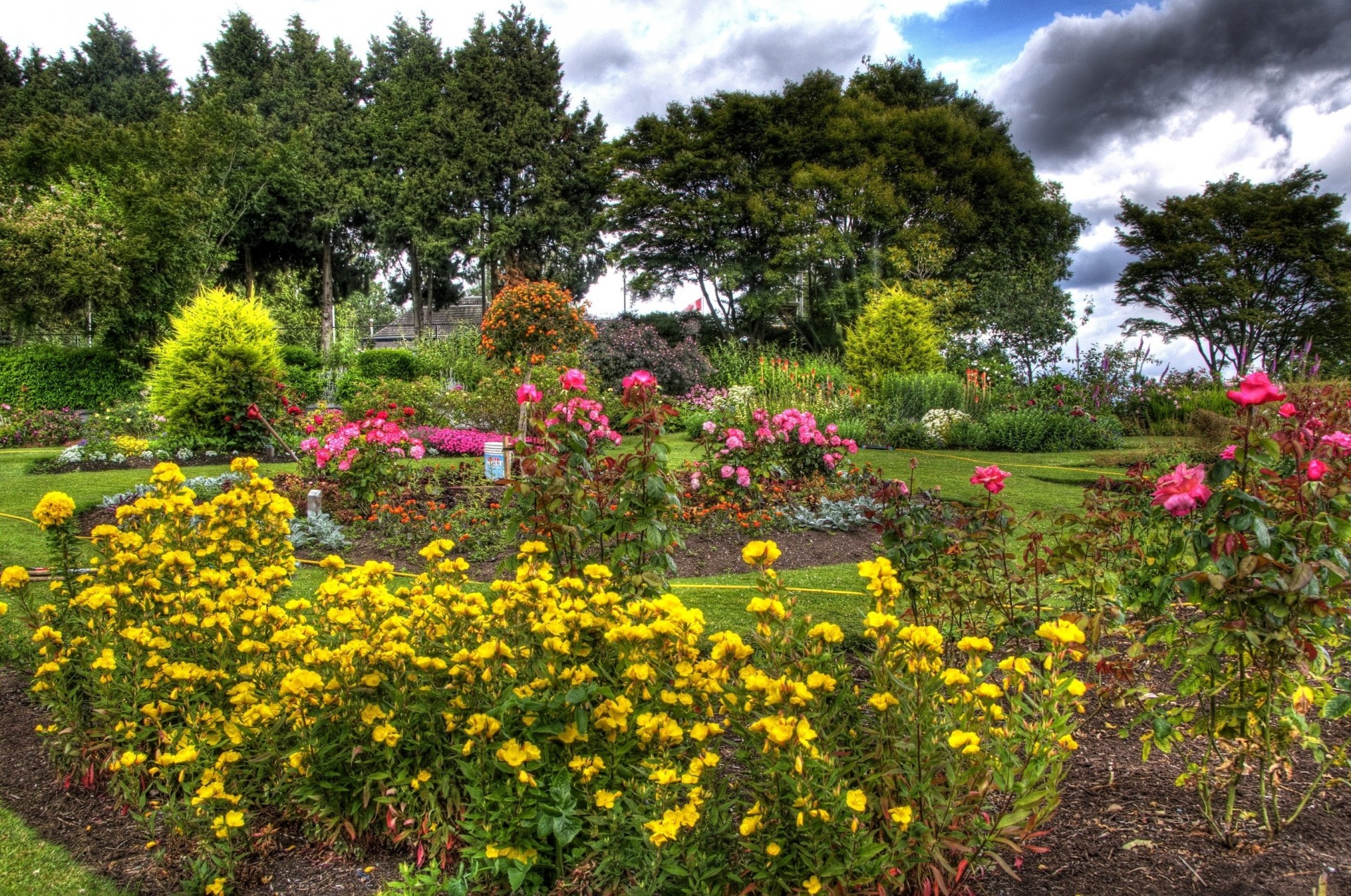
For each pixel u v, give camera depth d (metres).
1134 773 2.42
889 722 1.81
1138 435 15.95
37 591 4.50
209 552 3.04
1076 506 7.93
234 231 33.75
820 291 31.03
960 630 3.34
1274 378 14.64
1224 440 7.77
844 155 30.59
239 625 2.56
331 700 2.10
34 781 2.56
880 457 12.48
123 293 20.75
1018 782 1.71
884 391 17.19
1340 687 2.01
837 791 1.61
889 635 1.82
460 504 6.75
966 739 1.56
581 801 1.94
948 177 32.03
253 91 40.88
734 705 1.80
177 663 2.44
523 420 7.48
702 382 21.20
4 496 7.81
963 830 1.71
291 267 37.69
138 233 21.38
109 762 2.42
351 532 6.26
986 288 24.02
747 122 31.55
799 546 6.19
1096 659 2.56
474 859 1.89
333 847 2.11
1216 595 2.03
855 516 6.86
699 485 7.16
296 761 2.06
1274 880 1.85
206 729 2.25
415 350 24.61
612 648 2.14
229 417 11.39
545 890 1.89
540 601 2.13
